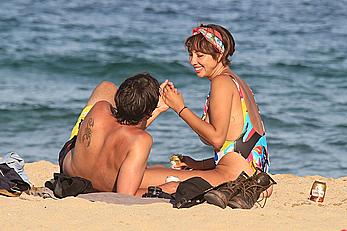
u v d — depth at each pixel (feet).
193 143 96.17
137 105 47.01
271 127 109.81
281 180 58.70
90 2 251.80
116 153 47.21
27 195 45.98
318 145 100.48
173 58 158.92
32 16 215.72
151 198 45.42
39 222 39.09
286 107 121.60
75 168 49.16
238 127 50.21
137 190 47.60
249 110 50.88
